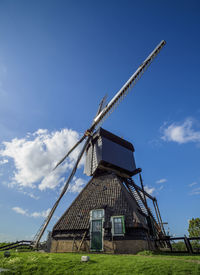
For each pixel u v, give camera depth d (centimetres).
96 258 896
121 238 1342
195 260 816
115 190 1762
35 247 1744
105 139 2480
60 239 1550
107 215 1494
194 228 3903
